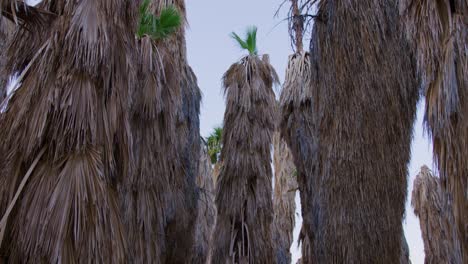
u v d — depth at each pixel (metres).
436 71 4.52
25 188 4.60
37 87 4.84
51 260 4.22
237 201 13.39
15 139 4.73
